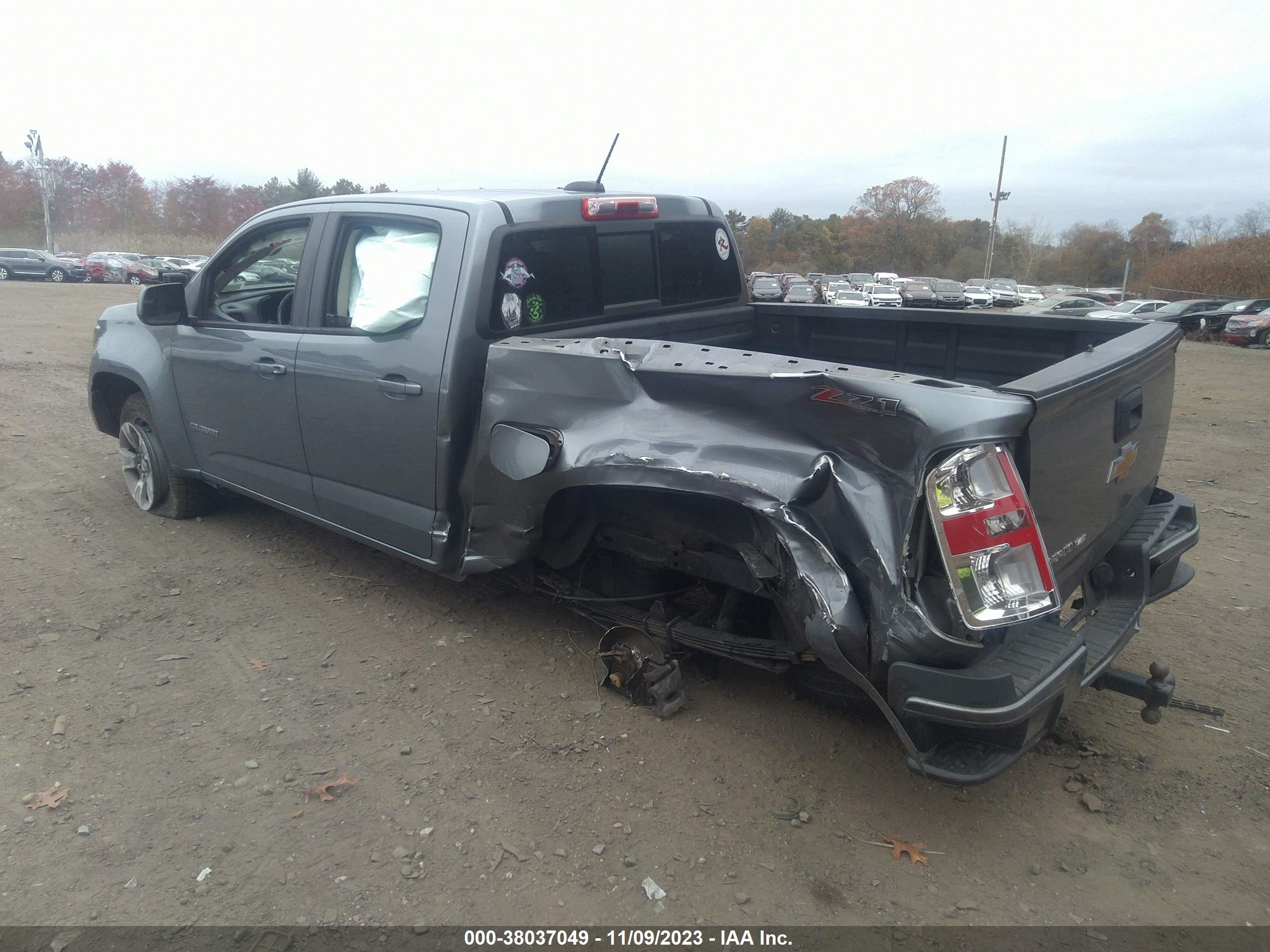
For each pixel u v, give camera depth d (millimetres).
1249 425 10680
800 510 2676
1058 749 3365
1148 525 3445
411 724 3424
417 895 2582
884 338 4547
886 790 3090
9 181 82062
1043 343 3941
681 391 2975
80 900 2521
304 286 4211
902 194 102500
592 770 3162
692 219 4656
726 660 3883
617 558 3748
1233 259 47000
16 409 8602
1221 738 3447
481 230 3602
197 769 3113
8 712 3402
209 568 4801
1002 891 2652
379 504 4023
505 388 3443
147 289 4691
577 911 2543
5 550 4926
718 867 2721
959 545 2404
